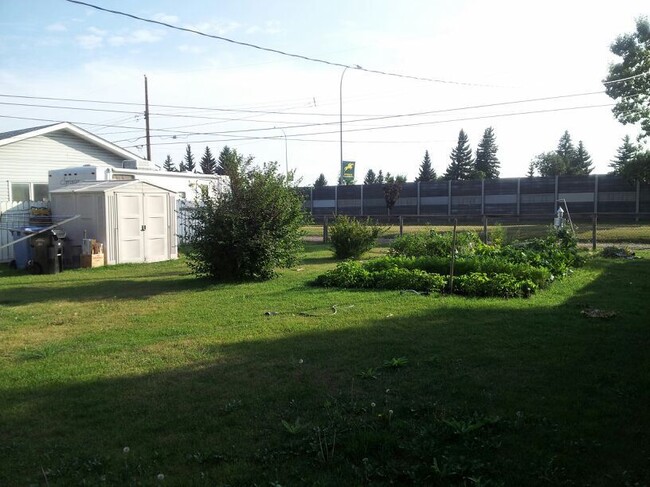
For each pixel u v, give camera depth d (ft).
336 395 14.71
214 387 15.69
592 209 112.27
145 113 120.78
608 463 10.56
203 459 11.17
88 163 72.49
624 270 38.60
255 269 38.24
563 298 27.96
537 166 248.52
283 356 18.63
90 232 51.60
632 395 14.03
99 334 22.97
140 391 15.56
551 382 15.20
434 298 28.86
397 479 10.20
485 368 16.63
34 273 45.65
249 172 38.93
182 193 69.15
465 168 230.68
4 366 18.54
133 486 10.21
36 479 10.65
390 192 127.24
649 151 107.96
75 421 13.52
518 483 9.90
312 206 145.28
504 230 61.31
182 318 25.72
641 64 111.96
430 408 13.48
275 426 12.78
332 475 10.38
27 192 66.59
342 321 23.75
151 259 53.78
